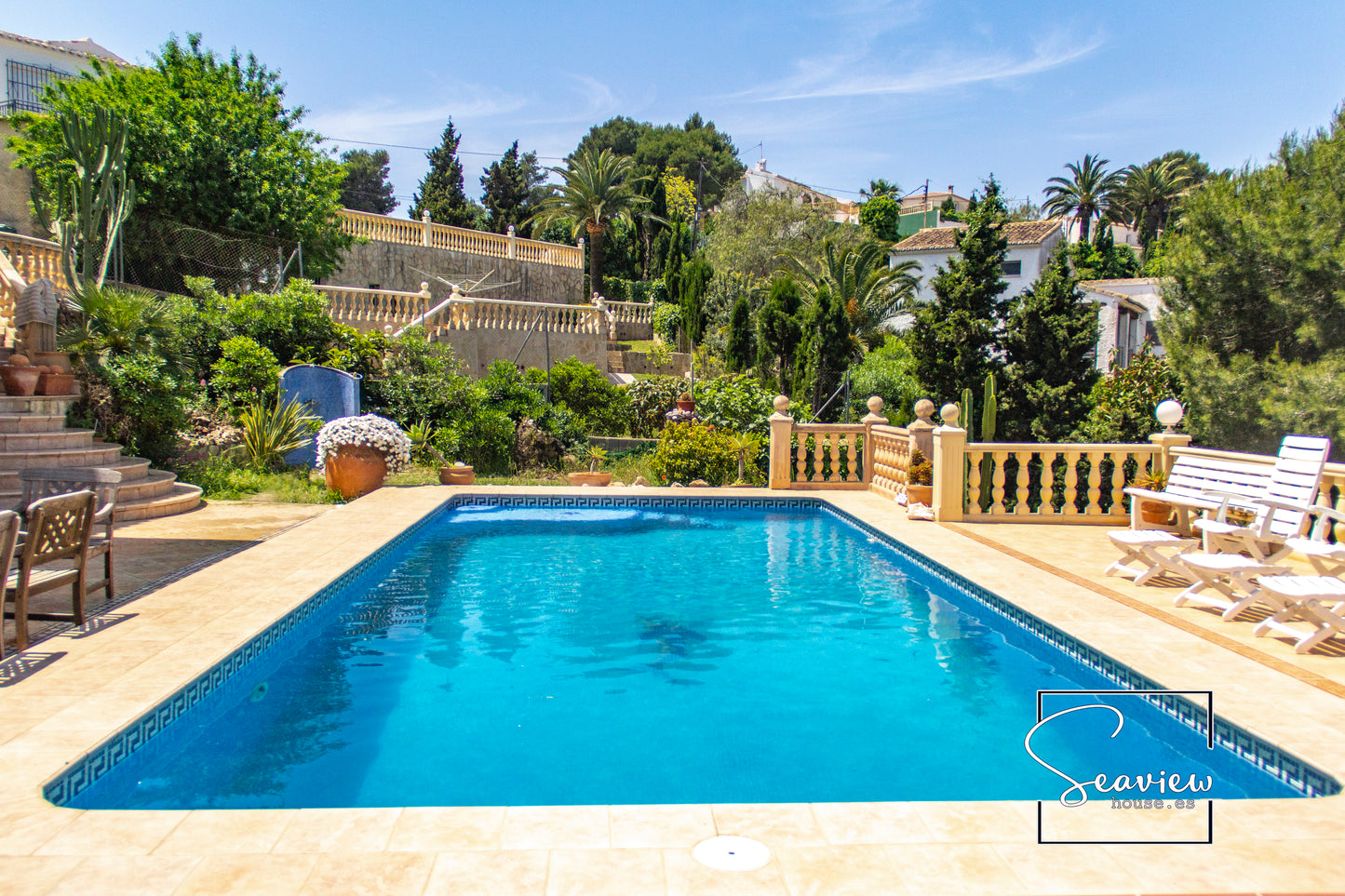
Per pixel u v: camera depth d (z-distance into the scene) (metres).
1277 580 5.15
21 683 4.33
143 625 5.42
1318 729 3.86
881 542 9.41
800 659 5.68
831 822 3.05
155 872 2.62
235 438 13.05
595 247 41.06
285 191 19.86
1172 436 9.30
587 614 6.73
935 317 25.12
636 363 30.92
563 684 5.17
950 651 5.85
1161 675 4.61
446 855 2.75
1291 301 13.30
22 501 6.08
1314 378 12.20
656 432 20.91
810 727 4.52
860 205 60.66
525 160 57.97
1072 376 23.03
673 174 63.00
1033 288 23.67
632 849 2.81
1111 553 8.23
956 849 2.85
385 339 16.16
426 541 9.55
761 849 2.83
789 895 2.53
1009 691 5.09
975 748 4.24
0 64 28.02
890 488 11.82
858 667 5.52
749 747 4.25
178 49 20.17
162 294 15.52
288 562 7.42
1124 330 38.50
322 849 2.79
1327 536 7.46
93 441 10.35
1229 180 14.38
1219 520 6.75
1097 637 5.37
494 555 8.88
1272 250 13.14
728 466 13.88
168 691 4.23
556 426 16.75
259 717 4.61
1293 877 2.68
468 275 30.48
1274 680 4.55
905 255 45.16
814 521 10.95
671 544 9.47
